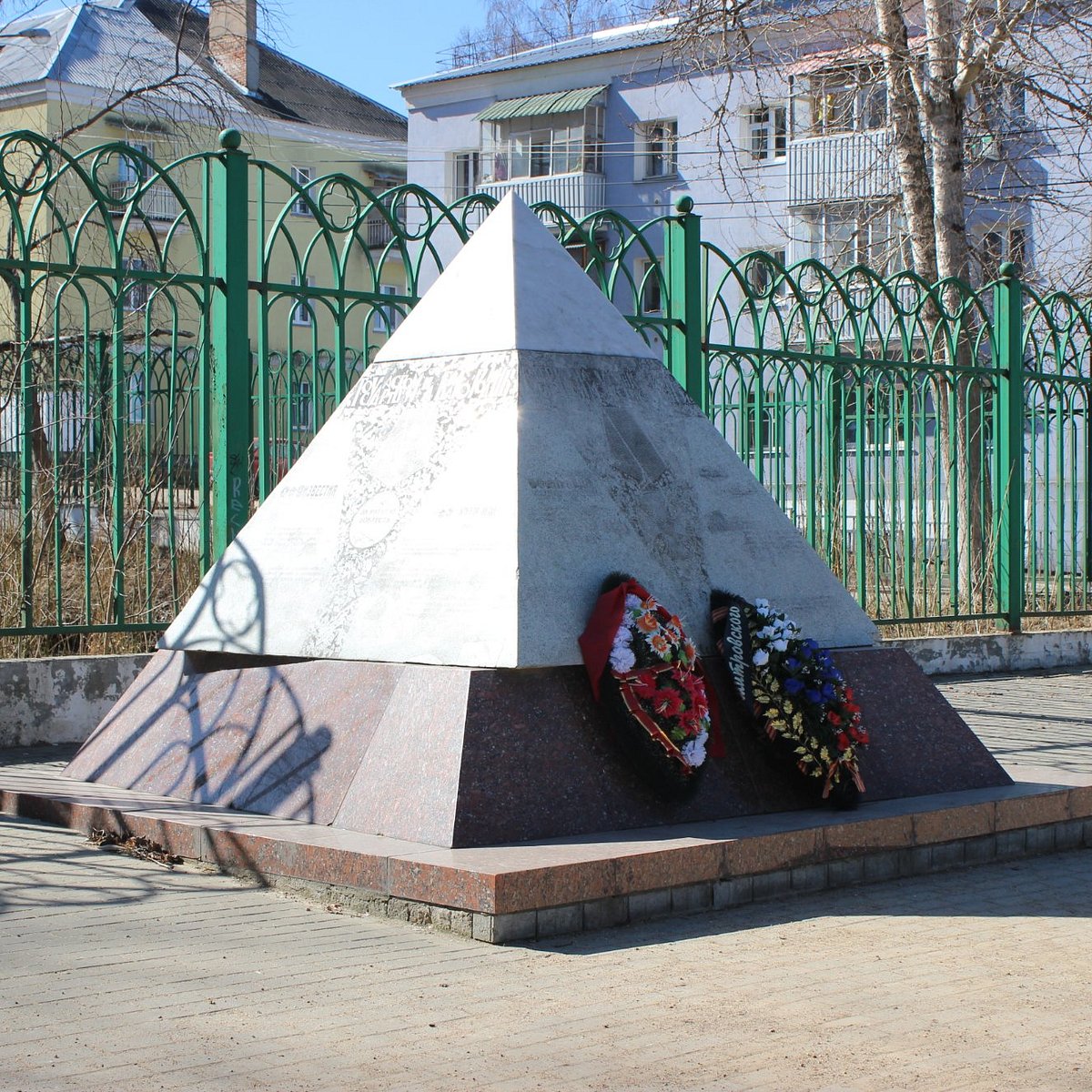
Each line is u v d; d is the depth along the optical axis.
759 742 5.84
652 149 34.19
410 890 4.75
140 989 4.02
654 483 6.09
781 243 29.75
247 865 5.24
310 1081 3.41
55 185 7.93
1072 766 7.22
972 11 15.43
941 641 11.87
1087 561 13.34
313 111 41.56
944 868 5.92
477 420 5.88
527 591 5.42
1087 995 4.29
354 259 35.88
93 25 33.81
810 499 11.12
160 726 6.35
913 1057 3.71
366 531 6.05
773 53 17.56
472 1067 3.53
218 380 8.21
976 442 12.67
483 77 36.88
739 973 4.39
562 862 4.74
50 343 8.62
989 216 22.97
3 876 5.19
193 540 9.18
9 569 8.09
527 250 6.24
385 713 5.48
